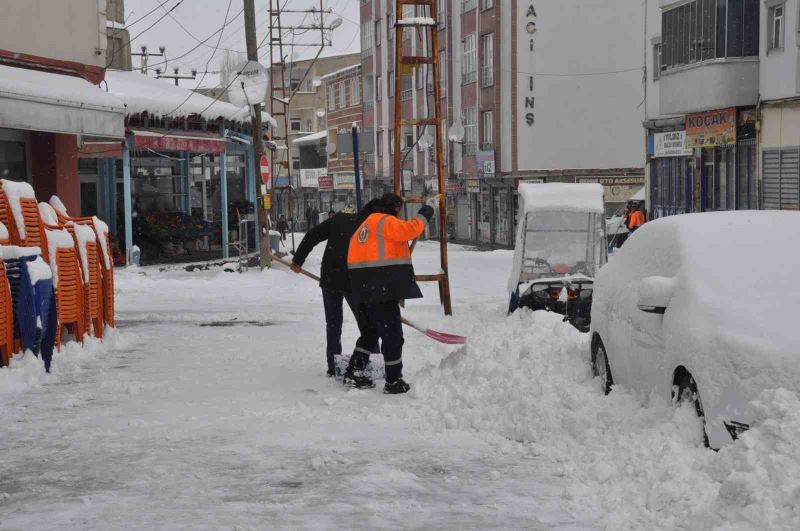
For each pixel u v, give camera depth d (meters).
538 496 5.33
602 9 47.50
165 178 33.34
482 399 7.62
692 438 5.51
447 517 4.97
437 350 11.74
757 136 30.73
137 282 23.72
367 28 72.94
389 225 8.62
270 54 50.75
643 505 4.93
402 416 7.64
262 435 6.95
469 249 48.81
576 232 16.09
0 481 5.77
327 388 9.06
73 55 19.42
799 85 28.39
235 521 4.89
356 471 5.93
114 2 41.44
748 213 6.97
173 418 7.60
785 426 4.72
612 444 5.95
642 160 48.06
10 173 18.22
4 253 9.48
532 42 47.47
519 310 14.40
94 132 17.62
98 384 9.28
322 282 9.59
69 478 5.81
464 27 53.22
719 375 5.37
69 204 19.25
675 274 6.42
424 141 55.34
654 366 6.30
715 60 31.45
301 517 4.96
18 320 9.62
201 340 12.89
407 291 8.60
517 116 47.69
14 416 7.74
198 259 31.78
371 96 73.12
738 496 4.48
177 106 29.28
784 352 5.18
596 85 47.84
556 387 7.41
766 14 30.06
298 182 90.75
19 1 17.86
